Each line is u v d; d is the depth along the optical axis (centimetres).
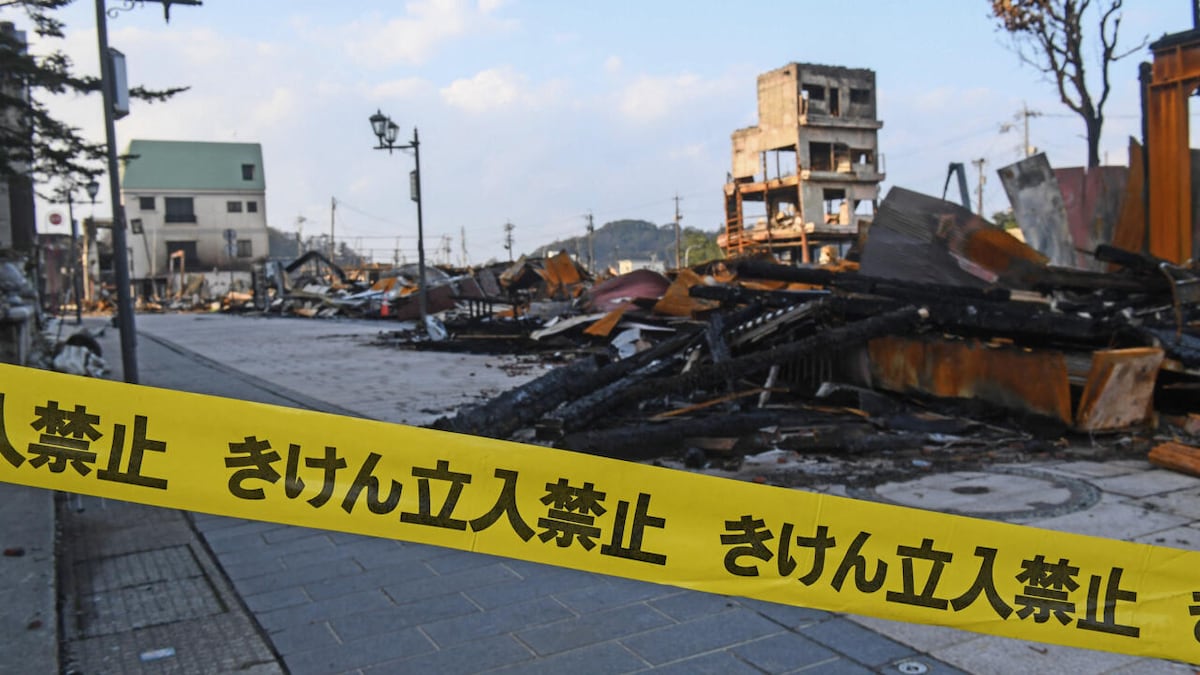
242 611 414
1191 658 295
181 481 281
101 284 6291
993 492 592
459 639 378
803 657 354
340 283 4641
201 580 459
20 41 1220
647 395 776
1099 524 512
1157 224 1317
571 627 389
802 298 1027
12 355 1010
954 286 969
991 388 809
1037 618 292
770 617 396
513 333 2017
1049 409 757
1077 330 791
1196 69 1270
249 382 1369
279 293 4556
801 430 786
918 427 779
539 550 286
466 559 488
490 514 286
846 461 698
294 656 363
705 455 706
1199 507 544
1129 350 744
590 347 1714
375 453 284
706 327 1012
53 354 1258
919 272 1068
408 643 374
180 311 5700
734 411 859
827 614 398
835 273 1052
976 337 894
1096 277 965
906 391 884
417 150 2375
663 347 962
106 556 501
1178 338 790
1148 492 582
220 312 5228
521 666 350
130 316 882
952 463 680
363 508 285
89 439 279
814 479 641
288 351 2031
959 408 831
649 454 725
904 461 691
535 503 286
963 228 1039
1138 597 293
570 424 742
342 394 1204
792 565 289
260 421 282
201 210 7300
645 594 429
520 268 2717
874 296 995
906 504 569
